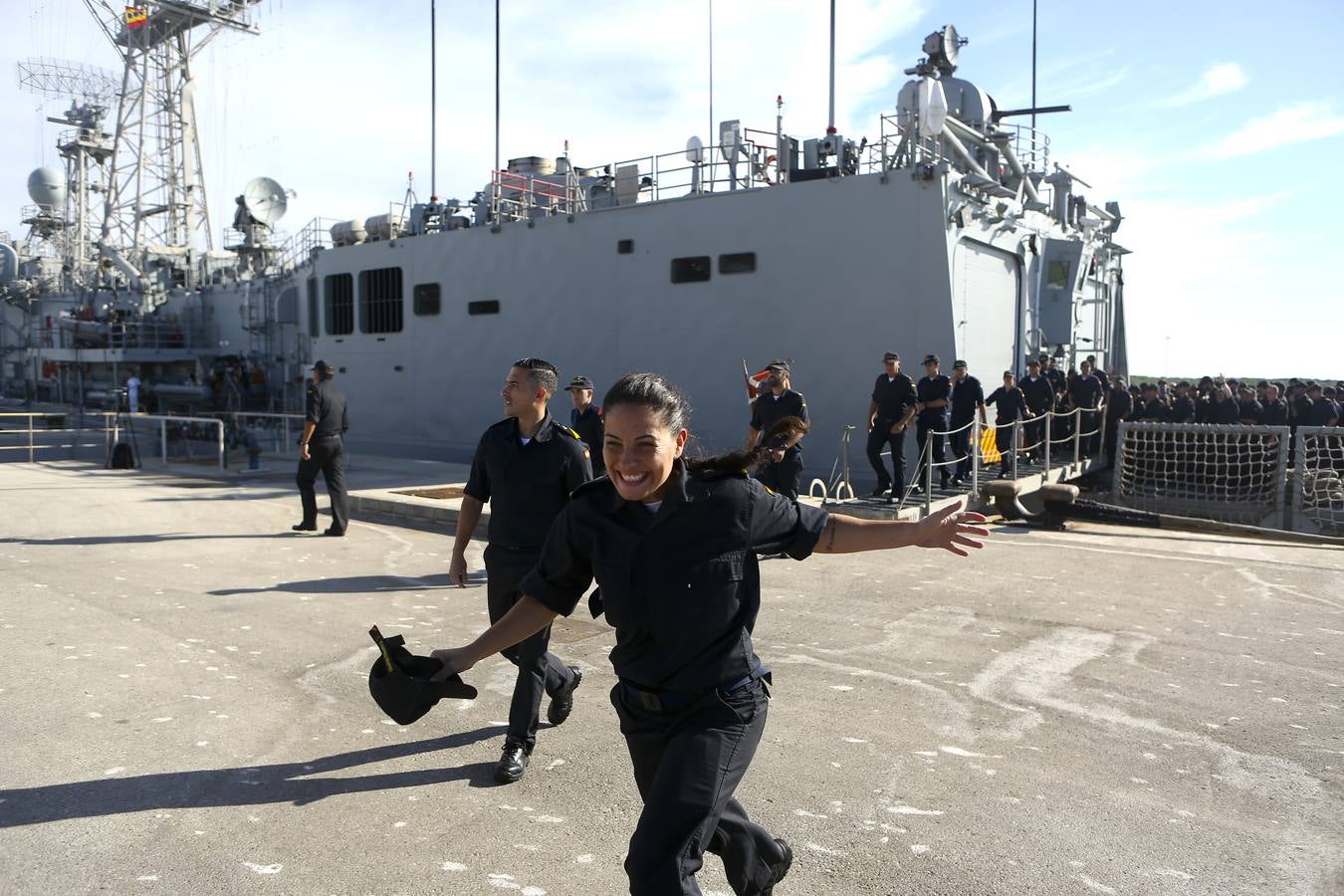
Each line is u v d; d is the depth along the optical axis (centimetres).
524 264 1759
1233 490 1555
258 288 2895
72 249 4278
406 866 322
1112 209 2328
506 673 555
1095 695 509
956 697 505
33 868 317
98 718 464
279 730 453
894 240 1326
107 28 3388
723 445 1500
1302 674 547
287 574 823
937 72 1745
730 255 1475
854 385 1372
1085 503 1227
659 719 230
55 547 941
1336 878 316
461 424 1909
